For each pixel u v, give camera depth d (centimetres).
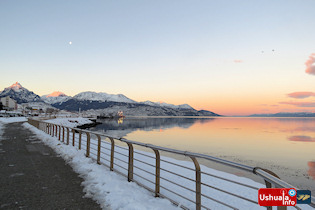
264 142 3697
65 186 518
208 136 4516
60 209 395
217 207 478
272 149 2898
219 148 2831
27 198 444
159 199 436
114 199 432
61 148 1062
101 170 647
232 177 893
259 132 6153
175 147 2855
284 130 7369
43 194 466
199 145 3078
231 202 531
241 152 2566
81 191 485
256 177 1186
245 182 829
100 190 487
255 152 2594
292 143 3659
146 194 465
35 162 781
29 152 989
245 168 262
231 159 2150
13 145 1212
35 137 1641
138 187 508
